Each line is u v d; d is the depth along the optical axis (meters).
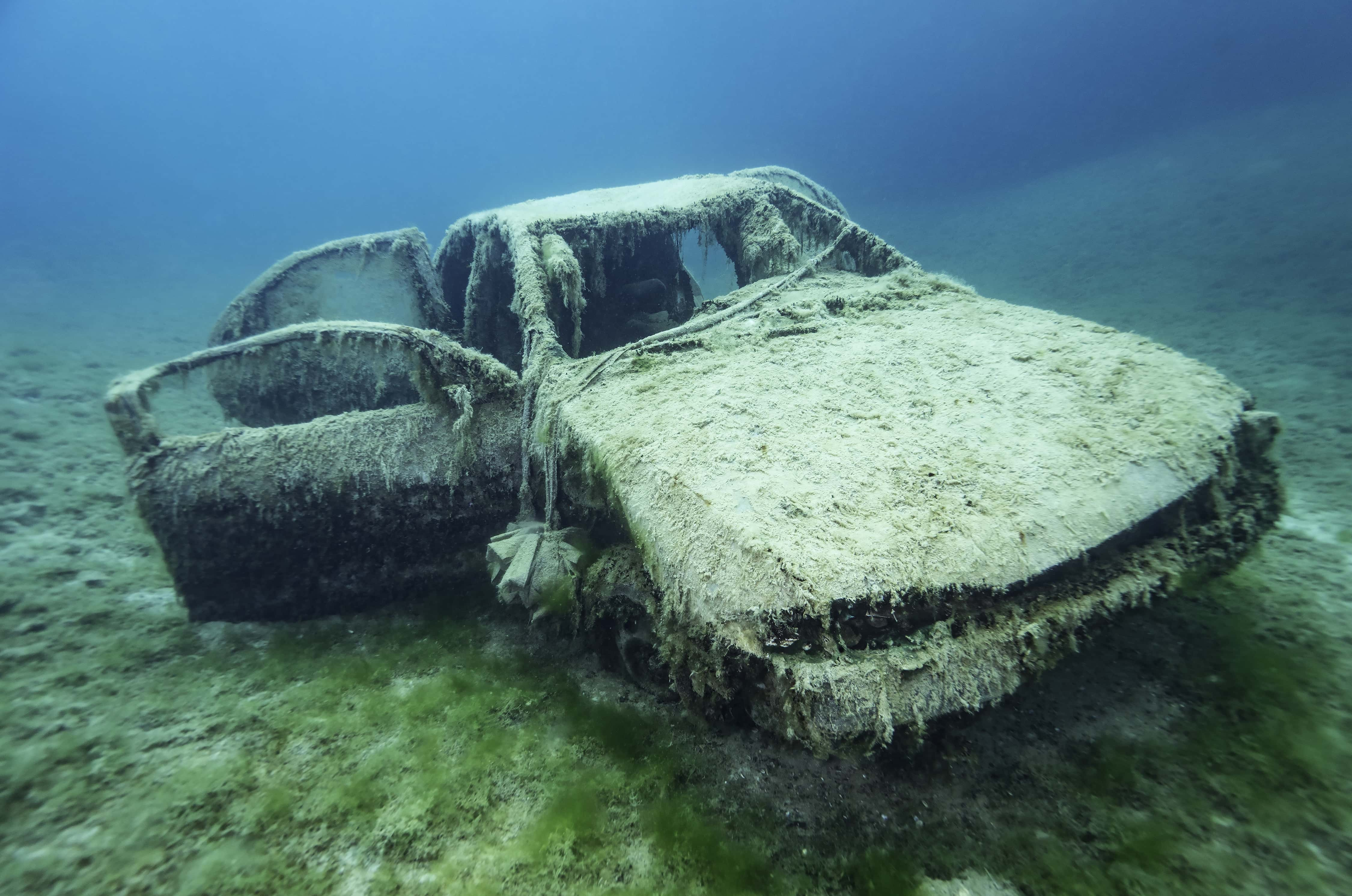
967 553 1.53
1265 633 2.54
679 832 1.88
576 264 3.36
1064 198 25.08
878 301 3.02
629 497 1.90
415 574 3.20
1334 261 10.05
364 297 4.98
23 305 15.37
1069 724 2.12
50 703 2.60
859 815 1.89
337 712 2.52
